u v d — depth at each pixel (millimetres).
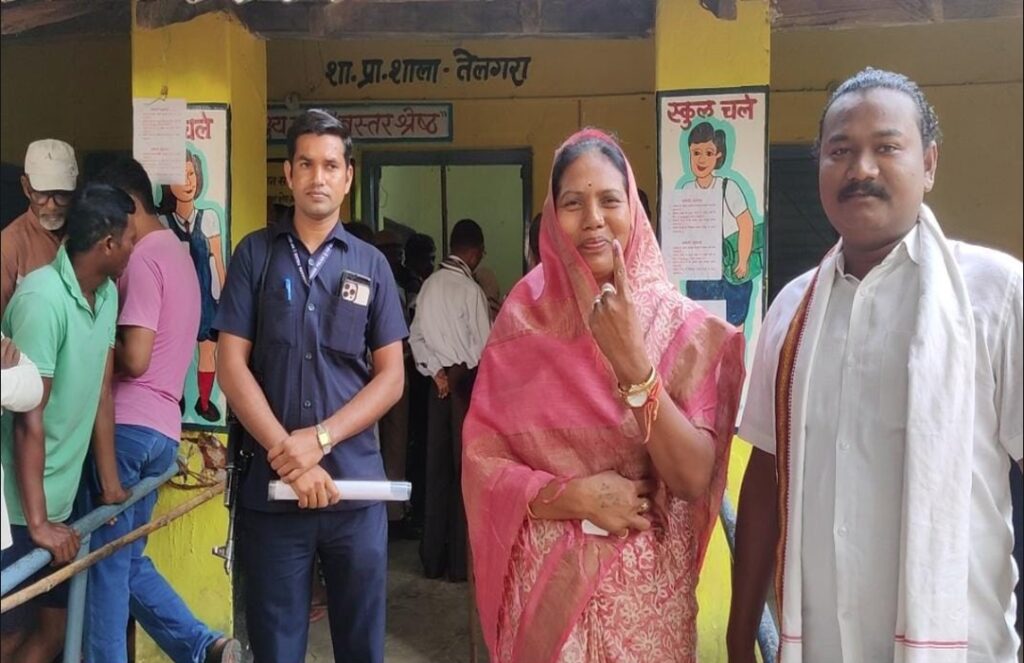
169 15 3320
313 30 3371
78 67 4992
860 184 1541
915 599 1438
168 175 3365
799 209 5277
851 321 1586
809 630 1597
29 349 2297
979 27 4996
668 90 3246
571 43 5363
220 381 2385
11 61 4359
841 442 1554
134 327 2768
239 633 3600
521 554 1779
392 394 2469
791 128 5219
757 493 1839
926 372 1456
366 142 5484
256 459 2432
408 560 4910
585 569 1720
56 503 2459
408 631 3979
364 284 2434
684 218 3275
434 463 4539
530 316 1865
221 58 3324
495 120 5453
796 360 1634
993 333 1481
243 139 3451
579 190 1773
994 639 1494
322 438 2320
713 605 3283
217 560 3393
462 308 4348
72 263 2408
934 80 5082
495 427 1838
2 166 4348
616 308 1563
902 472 1499
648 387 1589
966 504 1444
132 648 3586
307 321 2389
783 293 1813
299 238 2439
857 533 1531
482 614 1865
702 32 3215
